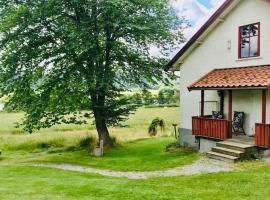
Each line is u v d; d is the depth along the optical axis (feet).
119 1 72.43
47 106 83.30
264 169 50.49
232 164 55.98
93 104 86.38
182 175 51.96
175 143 81.71
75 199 36.32
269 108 62.28
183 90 79.82
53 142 98.12
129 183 45.37
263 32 64.49
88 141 94.27
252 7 66.18
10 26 77.10
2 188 41.86
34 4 79.41
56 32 81.00
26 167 61.87
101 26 78.89
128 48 87.86
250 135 66.44
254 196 38.55
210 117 71.56
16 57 81.20
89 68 82.94
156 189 41.63
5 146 95.14
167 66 82.23
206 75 70.90
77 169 63.52
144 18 79.56
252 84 57.26
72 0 75.25
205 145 68.64
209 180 46.44
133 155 75.36
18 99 85.46
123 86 88.79
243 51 68.33
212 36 73.51
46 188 41.75
